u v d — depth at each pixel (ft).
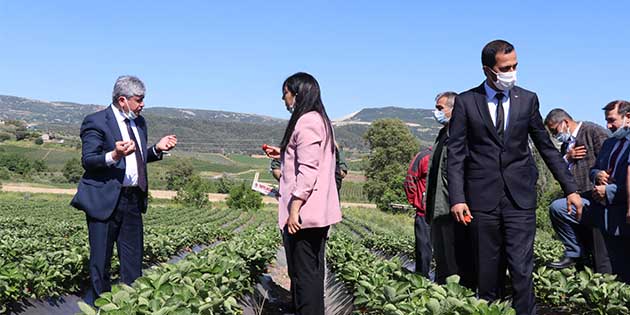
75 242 42.27
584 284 21.56
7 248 36.73
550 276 23.50
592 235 25.26
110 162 22.20
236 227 130.21
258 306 27.04
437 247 21.75
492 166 19.06
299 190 18.07
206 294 19.44
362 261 31.24
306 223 18.30
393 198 199.62
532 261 19.06
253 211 199.72
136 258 23.98
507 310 16.25
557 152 19.63
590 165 26.22
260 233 49.83
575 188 19.27
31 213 150.92
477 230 19.34
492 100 19.34
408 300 19.12
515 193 18.86
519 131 19.04
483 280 19.47
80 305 16.65
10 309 24.38
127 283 23.62
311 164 18.19
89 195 22.77
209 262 24.85
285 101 19.53
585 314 21.54
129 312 15.90
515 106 19.12
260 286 32.22
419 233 29.12
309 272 18.88
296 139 18.66
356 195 359.46
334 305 28.50
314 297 18.84
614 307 20.10
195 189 226.58
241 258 28.91
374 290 20.92
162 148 25.12
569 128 26.89
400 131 276.62
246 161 608.19
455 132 19.60
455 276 19.02
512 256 18.81
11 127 574.97
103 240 22.90
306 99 18.99
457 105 19.71
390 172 269.23
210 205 226.17
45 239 45.34
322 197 18.61
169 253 48.78
